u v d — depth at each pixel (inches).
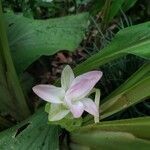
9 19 13.8
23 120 12.4
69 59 16.5
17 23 13.7
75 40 12.9
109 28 15.6
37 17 16.3
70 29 13.3
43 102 13.1
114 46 10.7
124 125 9.8
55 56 16.6
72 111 10.0
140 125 9.6
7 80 11.8
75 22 13.6
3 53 11.1
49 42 12.9
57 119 10.2
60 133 11.4
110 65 12.9
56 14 16.8
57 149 10.7
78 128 10.6
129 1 14.7
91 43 15.6
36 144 10.7
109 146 10.3
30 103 13.7
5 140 10.7
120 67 12.9
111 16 14.2
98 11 15.9
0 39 10.7
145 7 17.2
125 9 14.9
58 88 10.3
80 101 10.2
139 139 9.7
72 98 10.1
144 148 9.8
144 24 11.0
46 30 13.3
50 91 10.2
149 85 10.1
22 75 14.6
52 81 15.8
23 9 15.5
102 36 14.1
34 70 16.1
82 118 11.2
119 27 15.1
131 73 12.9
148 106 12.2
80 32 13.2
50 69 16.3
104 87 12.8
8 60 11.1
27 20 13.8
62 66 16.3
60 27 13.4
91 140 10.6
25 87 14.8
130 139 9.9
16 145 10.6
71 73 10.3
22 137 10.8
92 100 10.5
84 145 11.0
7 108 12.4
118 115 12.1
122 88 10.6
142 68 10.5
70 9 16.8
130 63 12.9
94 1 15.6
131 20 15.9
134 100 10.3
